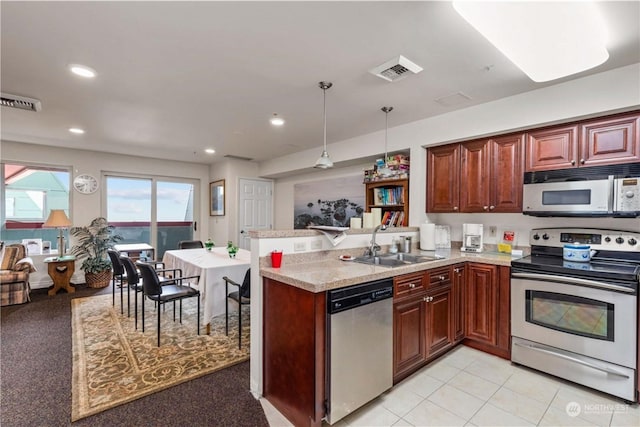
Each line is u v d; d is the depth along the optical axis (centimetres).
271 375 207
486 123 297
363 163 468
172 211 643
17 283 412
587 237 263
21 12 170
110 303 420
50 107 319
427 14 172
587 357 217
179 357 264
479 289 278
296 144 477
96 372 239
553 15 163
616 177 225
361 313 190
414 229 342
